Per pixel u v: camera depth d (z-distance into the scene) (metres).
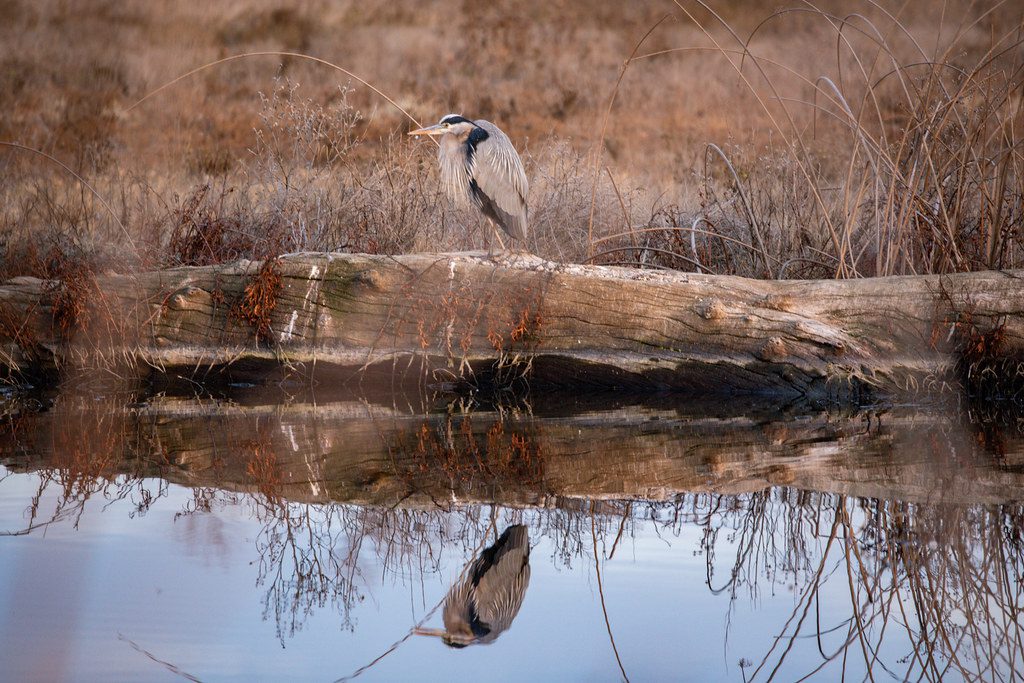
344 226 16.23
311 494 8.70
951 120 14.23
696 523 7.95
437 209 16.72
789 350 11.90
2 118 28.39
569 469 9.42
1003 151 12.98
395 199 16.53
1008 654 6.19
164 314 13.32
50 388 13.44
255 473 9.33
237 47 38.28
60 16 37.81
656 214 16.41
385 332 12.99
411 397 12.92
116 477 9.14
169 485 8.91
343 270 13.06
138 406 12.34
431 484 9.02
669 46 40.91
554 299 12.58
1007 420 11.05
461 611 6.46
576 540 7.64
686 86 34.53
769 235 15.69
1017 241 13.38
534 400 12.65
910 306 11.79
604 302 12.45
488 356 12.85
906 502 8.18
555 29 42.44
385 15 42.72
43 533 7.49
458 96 33.44
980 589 6.90
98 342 13.34
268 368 13.47
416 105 31.86
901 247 13.36
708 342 12.20
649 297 12.34
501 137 13.76
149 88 32.34
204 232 15.39
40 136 27.00
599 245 16.06
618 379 12.74
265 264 13.09
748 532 7.75
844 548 7.43
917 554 7.30
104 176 20.31
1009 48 12.67
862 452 9.78
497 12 43.56
